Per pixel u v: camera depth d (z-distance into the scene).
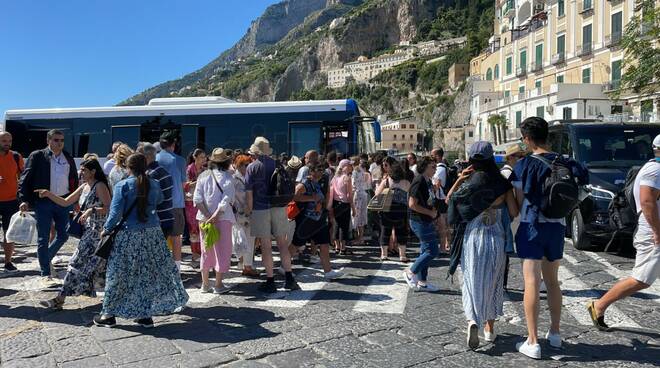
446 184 10.44
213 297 7.03
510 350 4.96
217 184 7.18
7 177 8.47
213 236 7.11
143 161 5.76
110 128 17.72
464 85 113.00
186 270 8.92
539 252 4.76
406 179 9.79
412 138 114.62
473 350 4.95
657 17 16.89
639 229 5.22
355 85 174.50
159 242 5.82
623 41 18.08
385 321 5.86
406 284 7.70
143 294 5.68
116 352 4.95
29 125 18.33
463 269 5.09
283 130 16.69
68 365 4.64
